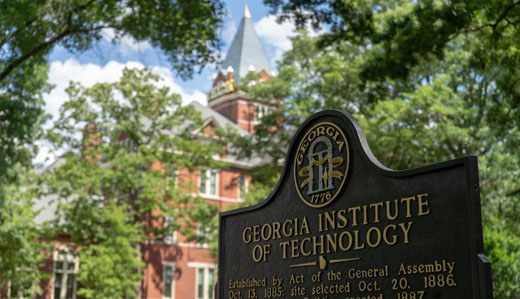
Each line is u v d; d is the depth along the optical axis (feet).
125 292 132.67
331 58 117.60
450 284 19.92
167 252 159.94
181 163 137.39
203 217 137.90
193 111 140.46
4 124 65.46
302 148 26.03
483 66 57.98
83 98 128.26
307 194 25.44
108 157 130.52
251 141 132.36
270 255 26.94
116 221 122.42
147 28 61.87
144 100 133.90
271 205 27.35
